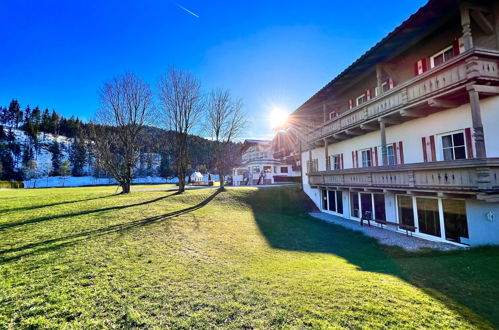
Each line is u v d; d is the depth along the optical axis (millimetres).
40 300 3975
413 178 8773
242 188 22859
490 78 6879
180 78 21141
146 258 6234
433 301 3895
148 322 3396
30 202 14477
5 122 86812
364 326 3148
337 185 14180
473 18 8008
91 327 3291
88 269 5305
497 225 7441
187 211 13570
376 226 12148
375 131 13086
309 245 9062
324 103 17188
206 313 3607
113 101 20656
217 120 24078
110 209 12516
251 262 6504
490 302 3885
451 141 9164
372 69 12602
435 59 10125
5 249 6410
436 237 9039
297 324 3236
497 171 6570
